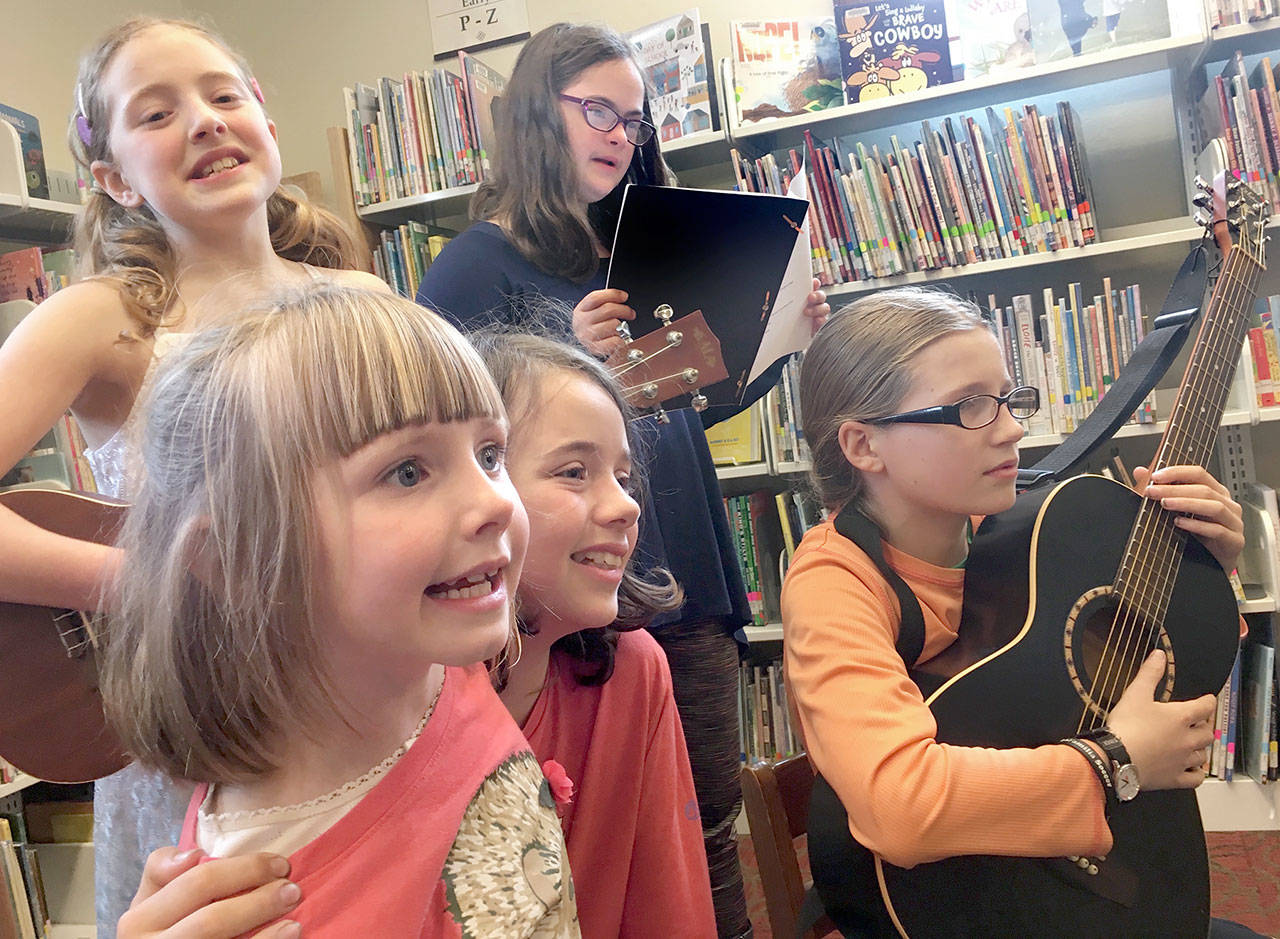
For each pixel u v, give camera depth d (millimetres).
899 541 1108
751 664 2715
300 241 1408
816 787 1007
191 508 523
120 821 1011
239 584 506
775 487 2854
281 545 490
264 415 499
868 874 946
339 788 585
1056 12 2324
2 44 2652
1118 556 1065
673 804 918
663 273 1220
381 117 2766
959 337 1046
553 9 2947
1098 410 1274
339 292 553
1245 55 2367
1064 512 1075
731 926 1441
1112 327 2277
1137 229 2484
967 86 2355
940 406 1030
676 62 2594
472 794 610
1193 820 998
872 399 1071
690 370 1187
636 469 1141
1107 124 2551
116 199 1207
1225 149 2166
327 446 492
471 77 2676
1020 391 1059
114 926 1023
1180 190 2504
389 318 529
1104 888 936
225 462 507
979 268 2361
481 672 720
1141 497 1121
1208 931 969
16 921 2104
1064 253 2299
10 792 2070
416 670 544
